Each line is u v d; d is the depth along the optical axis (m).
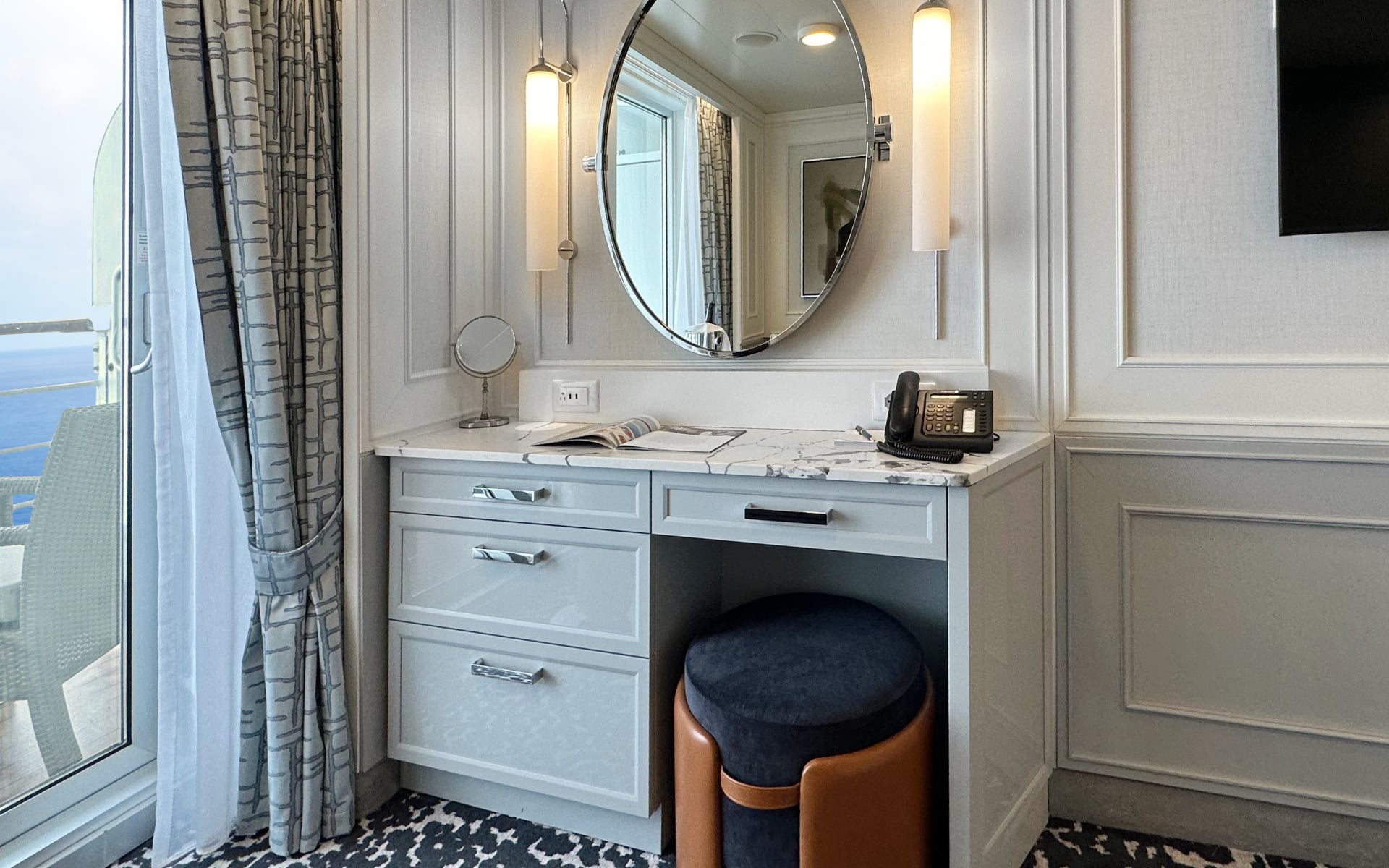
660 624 1.84
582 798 1.87
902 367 2.05
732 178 2.13
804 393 2.10
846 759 1.51
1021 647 1.80
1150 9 1.84
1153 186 1.86
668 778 1.88
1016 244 1.95
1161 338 1.87
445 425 2.27
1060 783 1.99
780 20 2.07
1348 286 1.73
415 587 2.01
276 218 1.82
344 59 1.93
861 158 2.03
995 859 1.65
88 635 1.80
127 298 1.82
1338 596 1.76
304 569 1.86
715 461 1.70
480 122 2.35
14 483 1.66
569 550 1.86
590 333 2.36
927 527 1.55
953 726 1.54
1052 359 1.94
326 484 1.92
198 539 1.77
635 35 2.21
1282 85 1.71
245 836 1.91
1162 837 1.90
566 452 1.86
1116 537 1.91
